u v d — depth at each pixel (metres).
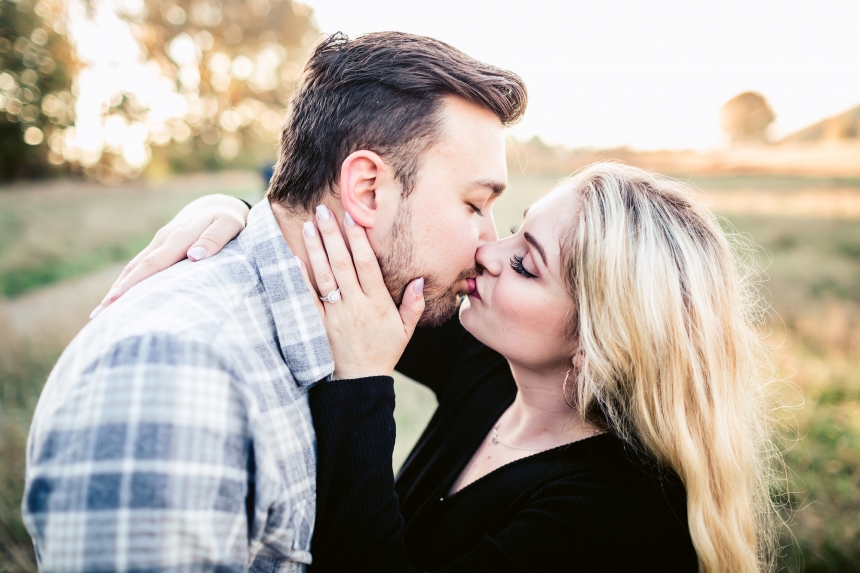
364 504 1.15
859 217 10.80
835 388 4.31
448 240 1.38
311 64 1.38
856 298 6.78
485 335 1.49
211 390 0.90
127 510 0.81
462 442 1.63
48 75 21.28
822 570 2.40
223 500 0.88
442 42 1.39
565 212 1.41
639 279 1.31
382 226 1.32
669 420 1.30
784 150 18.97
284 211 1.35
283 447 1.07
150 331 0.90
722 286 1.41
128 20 27.97
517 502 1.30
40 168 21.98
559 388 1.46
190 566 0.84
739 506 1.35
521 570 1.16
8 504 2.80
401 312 1.39
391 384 1.26
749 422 1.48
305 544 1.12
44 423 0.87
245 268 1.20
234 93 33.91
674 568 1.26
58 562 0.81
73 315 6.25
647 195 1.41
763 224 11.23
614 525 1.19
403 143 1.30
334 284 1.26
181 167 30.83
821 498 2.90
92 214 13.59
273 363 1.13
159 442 0.83
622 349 1.32
